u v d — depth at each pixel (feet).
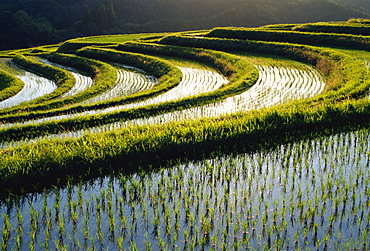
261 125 39.40
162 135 36.06
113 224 23.99
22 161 31.24
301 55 85.40
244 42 103.14
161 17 319.88
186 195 27.84
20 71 105.50
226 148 35.68
